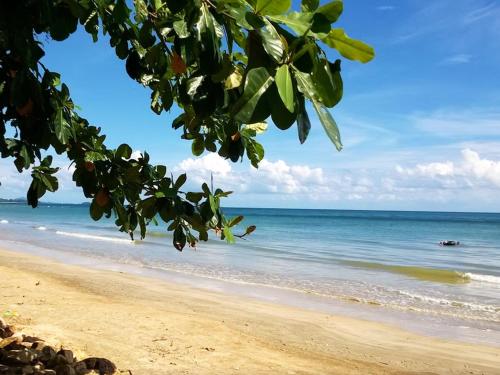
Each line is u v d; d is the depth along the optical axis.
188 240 2.63
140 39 2.25
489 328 11.57
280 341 8.91
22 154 2.94
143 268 19.67
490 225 84.00
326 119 1.16
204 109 1.74
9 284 11.62
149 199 2.48
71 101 3.01
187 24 1.64
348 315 12.43
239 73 1.74
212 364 6.45
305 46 1.21
